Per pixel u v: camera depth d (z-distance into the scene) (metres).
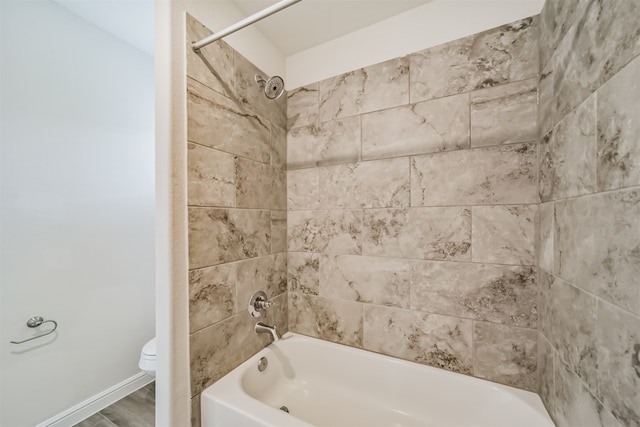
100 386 1.60
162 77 0.91
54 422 1.38
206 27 1.05
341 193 1.39
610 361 0.56
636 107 0.49
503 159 1.05
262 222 1.35
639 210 0.48
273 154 1.44
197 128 1.00
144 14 1.51
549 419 0.85
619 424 0.52
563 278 0.78
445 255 1.15
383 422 1.16
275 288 1.44
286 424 0.83
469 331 1.10
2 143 1.24
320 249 1.45
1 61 1.24
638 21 0.48
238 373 1.12
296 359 1.42
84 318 1.53
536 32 1.00
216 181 1.08
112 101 1.69
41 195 1.37
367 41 1.33
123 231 1.74
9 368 1.25
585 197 0.66
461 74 1.12
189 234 0.96
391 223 1.26
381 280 1.29
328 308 1.43
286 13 1.24
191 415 0.96
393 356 1.26
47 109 1.39
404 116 1.24
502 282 1.05
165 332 0.91
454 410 1.08
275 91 1.16
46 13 1.38
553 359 0.84
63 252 1.45
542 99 0.95
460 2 1.12
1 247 1.24
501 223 1.05
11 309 1.26
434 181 1.17
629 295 0.50
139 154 1.85
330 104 1.43
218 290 1.08
